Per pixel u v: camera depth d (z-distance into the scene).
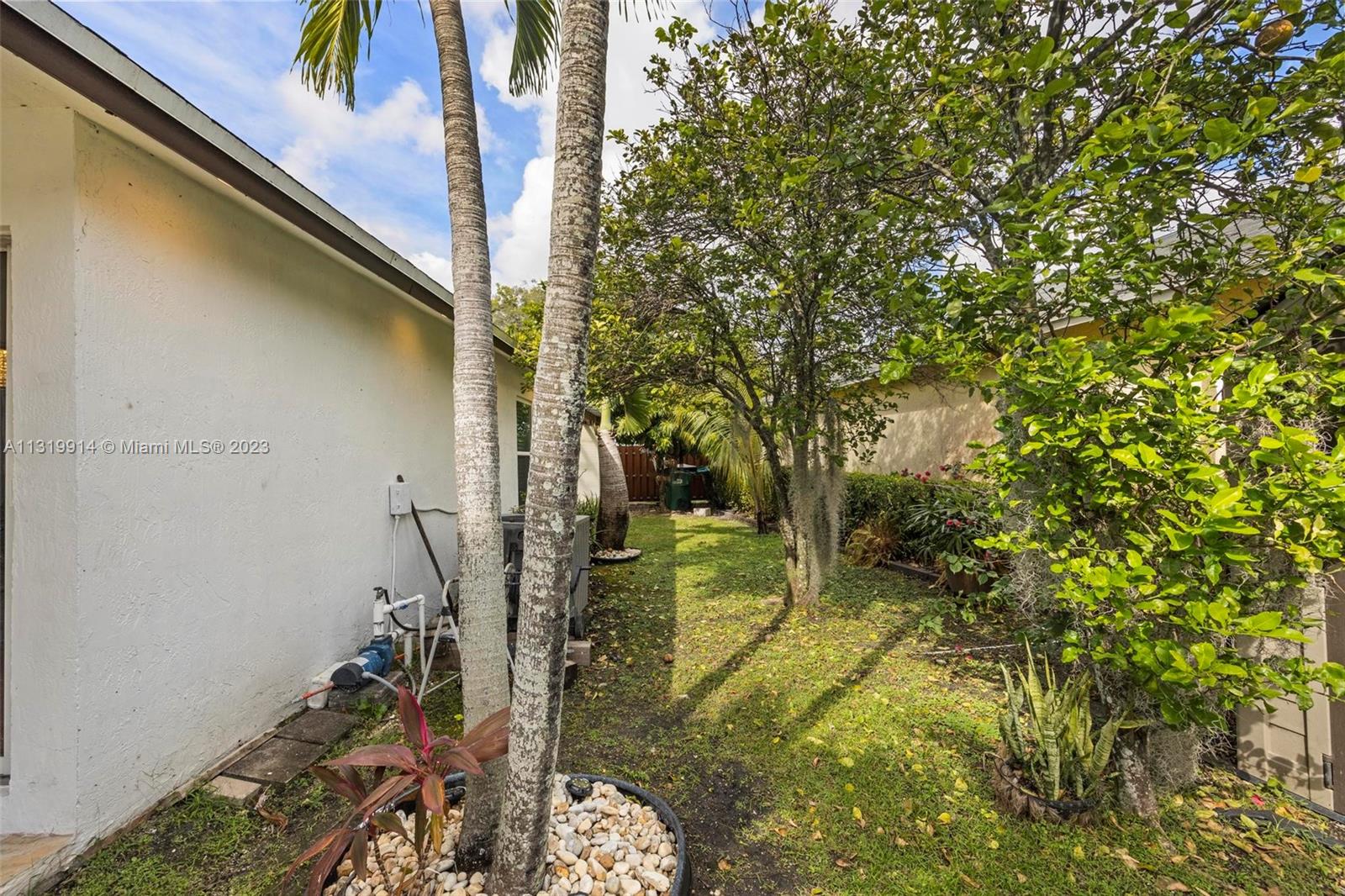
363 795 1.58
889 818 2.20
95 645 2.01
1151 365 2.07
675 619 4.80
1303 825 2.12
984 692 3.31
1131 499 1.79
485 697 1.86
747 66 3.41
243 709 2.69
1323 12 1.80
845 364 4.56
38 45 1.53
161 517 2.28
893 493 6.67
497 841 1.63
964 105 2.30
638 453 14.58
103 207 2.07
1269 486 1.54
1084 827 2.12
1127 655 1.86
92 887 1.82
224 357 2.63
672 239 3.77
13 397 2.00
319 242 3.17
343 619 3.53
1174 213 2.05
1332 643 2.14
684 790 2.39
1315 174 1.61
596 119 1.39
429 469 4.75
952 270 2.24
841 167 2.74
